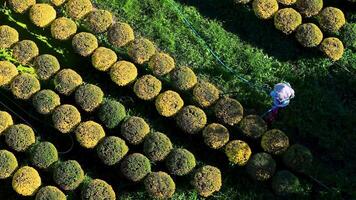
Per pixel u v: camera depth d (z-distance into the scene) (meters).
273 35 25.16
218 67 24.59
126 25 24.50
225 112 23.00
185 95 23.95
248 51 24.84
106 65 23.78
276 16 24.72
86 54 24.05
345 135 23.39
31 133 22.59
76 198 22.20
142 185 22.55
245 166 22.59
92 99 23.06
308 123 23.55
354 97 24.11
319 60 24.61
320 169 22.89
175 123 23.67
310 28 24.33
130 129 22.66
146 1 25.66
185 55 24.80
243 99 24.03
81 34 24.16
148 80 23.47
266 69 24.55
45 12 24.44
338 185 22.47
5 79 23.28
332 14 24.70
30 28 24.98
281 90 22.06
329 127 23.53
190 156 22.44
